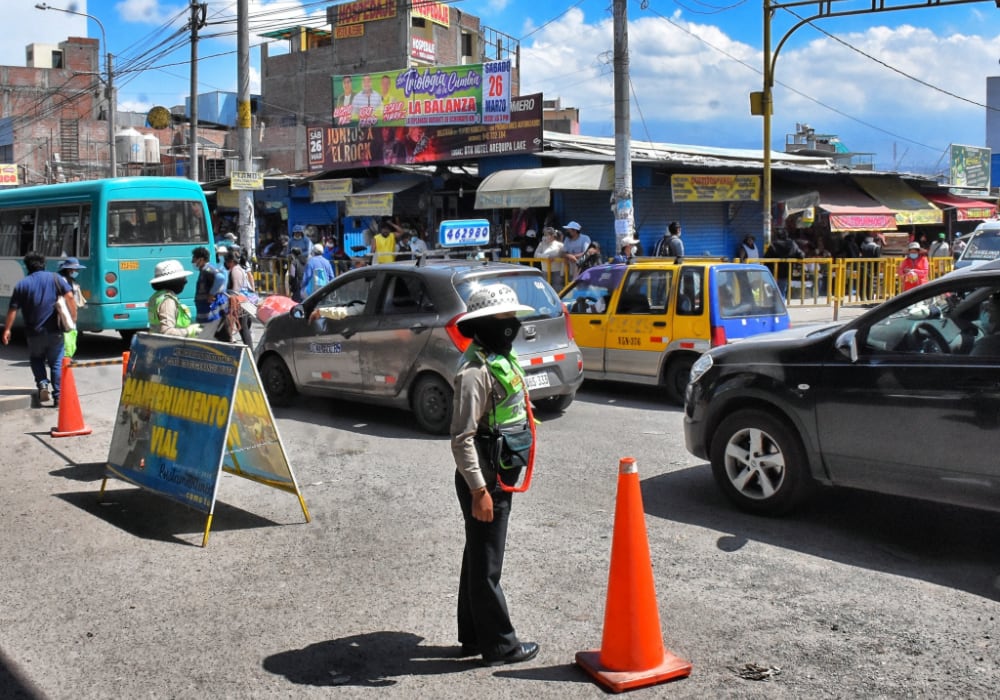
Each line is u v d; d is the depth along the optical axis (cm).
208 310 1236
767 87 1939
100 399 1130
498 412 395
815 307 1934
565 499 667
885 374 557
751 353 632
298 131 5322
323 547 575
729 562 537
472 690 390
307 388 1009
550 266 1659
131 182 1505
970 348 532
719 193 2005
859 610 467
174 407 634
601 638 439
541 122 1942
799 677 397
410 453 820
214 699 387
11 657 429
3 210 1681
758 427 620
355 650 431
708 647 427
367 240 2162
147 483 637
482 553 402
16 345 1734
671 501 662
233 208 2778
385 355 919
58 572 538
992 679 393
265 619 468
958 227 3014
